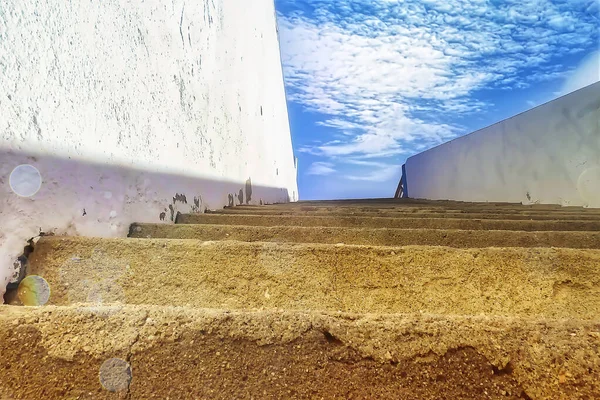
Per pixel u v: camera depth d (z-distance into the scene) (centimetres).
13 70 93
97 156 126
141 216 155
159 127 172
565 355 60
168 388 64
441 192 764
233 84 321
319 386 63
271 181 563
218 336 65
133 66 150
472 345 62
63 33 110
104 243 108
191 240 114
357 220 190
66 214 111
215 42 267
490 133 554
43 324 66
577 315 103
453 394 61
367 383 63
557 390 58
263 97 489
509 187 502
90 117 122
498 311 105
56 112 107
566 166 388
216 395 64
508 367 61
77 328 66
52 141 106
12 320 66
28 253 99
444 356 62
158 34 173
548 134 417
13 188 94
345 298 108
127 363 65
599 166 344
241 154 354
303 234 151
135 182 150
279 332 65
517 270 108
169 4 186
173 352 65
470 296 107
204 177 239
